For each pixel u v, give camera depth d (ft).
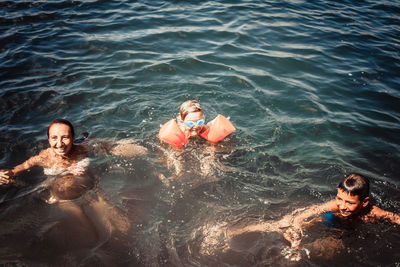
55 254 9.82
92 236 10.50
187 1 32.83
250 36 26.55
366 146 15.70
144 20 28.53
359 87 20.56
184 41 25.59
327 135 16.52
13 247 9.96
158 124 17.19
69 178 13.03
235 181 13.41
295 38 26.55
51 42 24.50
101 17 28.94
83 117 17.19
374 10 32.45
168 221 11.36
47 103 18.01
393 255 10.27
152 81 20.71
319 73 22.02
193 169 14.07
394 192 12.87
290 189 13.03
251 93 19.89
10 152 14.35
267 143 15.89
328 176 13.74
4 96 18.24
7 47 23.45
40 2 31.09
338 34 27.27
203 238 10.77
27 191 12.30
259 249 10.41
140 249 10.23
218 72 21.84
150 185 13.05
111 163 14.16
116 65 22.20
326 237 10.89
